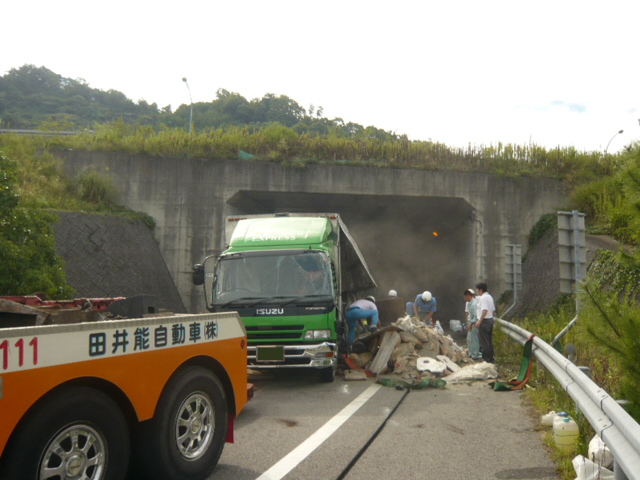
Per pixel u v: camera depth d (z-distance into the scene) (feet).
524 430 21.27
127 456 12.59
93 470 11.73
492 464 16.89
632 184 15.30
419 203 91.71
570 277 34.17
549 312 66.33
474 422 22.74
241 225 39.47
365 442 19.43
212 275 38.22
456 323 71.82
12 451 9.95
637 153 15.37
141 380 13.14
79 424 11.28
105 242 69.72
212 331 16.42
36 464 10.21
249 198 86.69
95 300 21.11
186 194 82.84
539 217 88.89
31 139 87.35
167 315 16.38
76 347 11.37
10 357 9.87
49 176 79.36
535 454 17.93
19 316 13.34
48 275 37.65
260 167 84.12
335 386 32.76
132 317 15.90
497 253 87.81
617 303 15.10
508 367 39.68
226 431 16.63
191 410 15.14
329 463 16.90
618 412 12.82
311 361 32.94
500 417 23.70
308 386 32.96
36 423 10.30
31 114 548.31
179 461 14.23
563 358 23.16
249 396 22.65
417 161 89.25
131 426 13.35
